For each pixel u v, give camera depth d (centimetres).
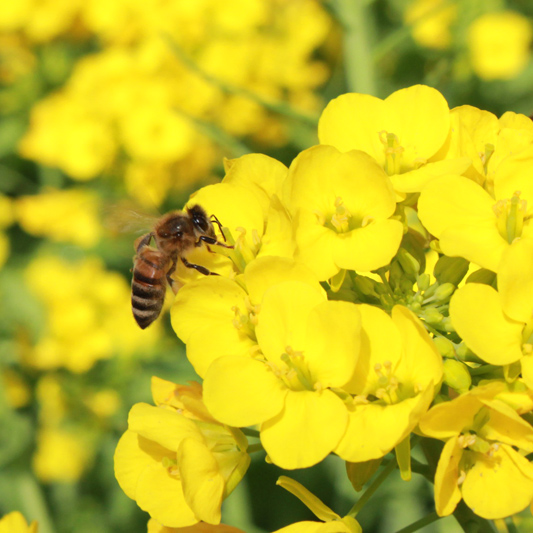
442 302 20
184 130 32
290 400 19
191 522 20
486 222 20
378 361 19
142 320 23
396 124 20
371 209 20
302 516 30
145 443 20
